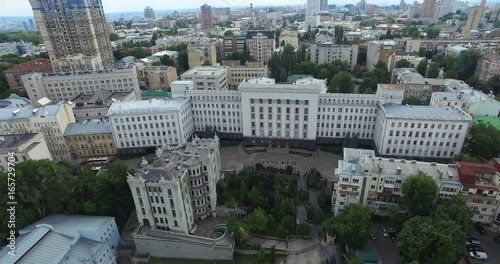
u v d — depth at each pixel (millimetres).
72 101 198375
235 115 159750
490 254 88688
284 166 137875
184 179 98125
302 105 143875
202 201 107625
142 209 98312
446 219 82938
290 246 97500
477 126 130500
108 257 90500
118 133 149250
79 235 90812
